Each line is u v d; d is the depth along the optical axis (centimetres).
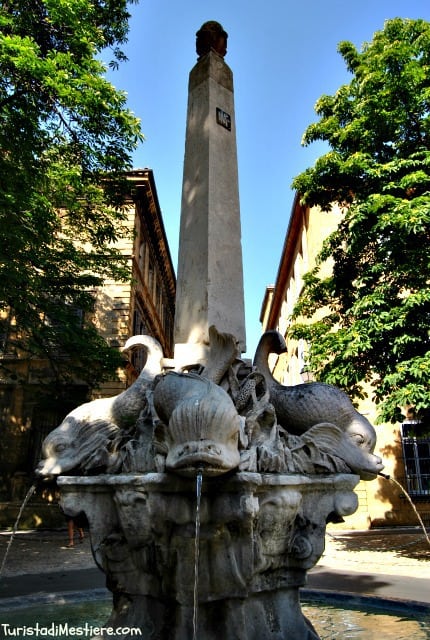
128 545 320
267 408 337
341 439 357
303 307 1330
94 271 1490
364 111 1160
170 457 274
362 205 1071
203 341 424
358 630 396
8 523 1752
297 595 337
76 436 365
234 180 513
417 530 1470
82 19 1058
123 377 1869
